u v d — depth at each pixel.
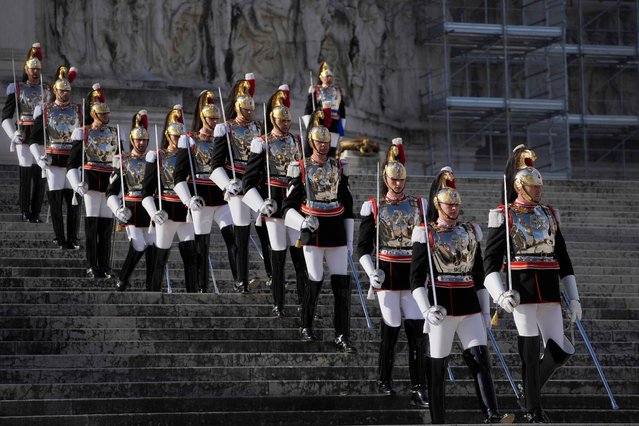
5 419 13.21
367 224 14.53
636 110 38.41
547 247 13.52
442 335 13.10
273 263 16.47
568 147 36.00
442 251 13.05
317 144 15.31
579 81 38.03
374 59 35.12
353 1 34.69
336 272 15.45
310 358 15.40
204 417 13.77
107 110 18.98
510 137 36.75
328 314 17.20
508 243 13.45
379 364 14.60
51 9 30.83
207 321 16.34
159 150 17.80
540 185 13.58
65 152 19.86
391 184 14.59
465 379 15.75
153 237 18.23
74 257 19.45
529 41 36.12
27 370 14.52
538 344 13.50
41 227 20.86
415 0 36.03
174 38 32.22
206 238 17.69
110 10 31.47
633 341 17.62
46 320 15.83
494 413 12.78
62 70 20.34
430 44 35.91
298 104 33.12
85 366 14.97
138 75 31.39
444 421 13.18
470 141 36.34
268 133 16.78
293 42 33.56
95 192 18.59
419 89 36.00
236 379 14.87
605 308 19.09
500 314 17.78
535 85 37.00
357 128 34.09
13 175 24.33
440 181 13.36
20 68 30.08
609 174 38.44
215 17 32.66
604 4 38.34
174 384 14.38
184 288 19.06
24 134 21.59
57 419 13.37
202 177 17.66
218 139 17.14
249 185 16.27
